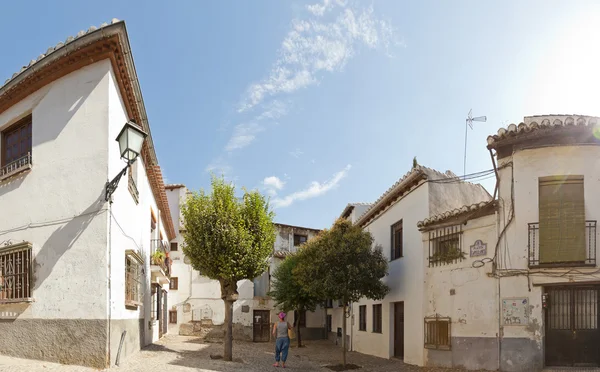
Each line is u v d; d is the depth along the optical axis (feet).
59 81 33.99
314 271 49.47
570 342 33.63
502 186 36.76
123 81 34.73
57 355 30.48
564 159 34.45
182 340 69.82
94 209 31.19
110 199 31.12
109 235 30.83
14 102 36.70
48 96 34.30
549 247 34.14
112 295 31.22
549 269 33.86
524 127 34.32
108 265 30.53
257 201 44.60
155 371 31.71
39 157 33.88
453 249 41.39
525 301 34.53
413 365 46.11
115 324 31.83
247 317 86.99
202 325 85.71
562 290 34.30
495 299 36.40
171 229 83.25
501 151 37.17
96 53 32.12
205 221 42.80
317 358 56.49
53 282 31.50
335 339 87.40
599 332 33.19
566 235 33.83
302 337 97.35
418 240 47.14
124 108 36.63
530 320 34.17
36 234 32.83
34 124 34.58
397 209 54.49
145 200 49.55
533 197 34.96
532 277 34.40
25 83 34.83
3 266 34.55
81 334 30.17
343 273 47.24
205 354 47.21
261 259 43.60
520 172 35.68
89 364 29.84
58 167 32.89
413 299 47.52
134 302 37.40
